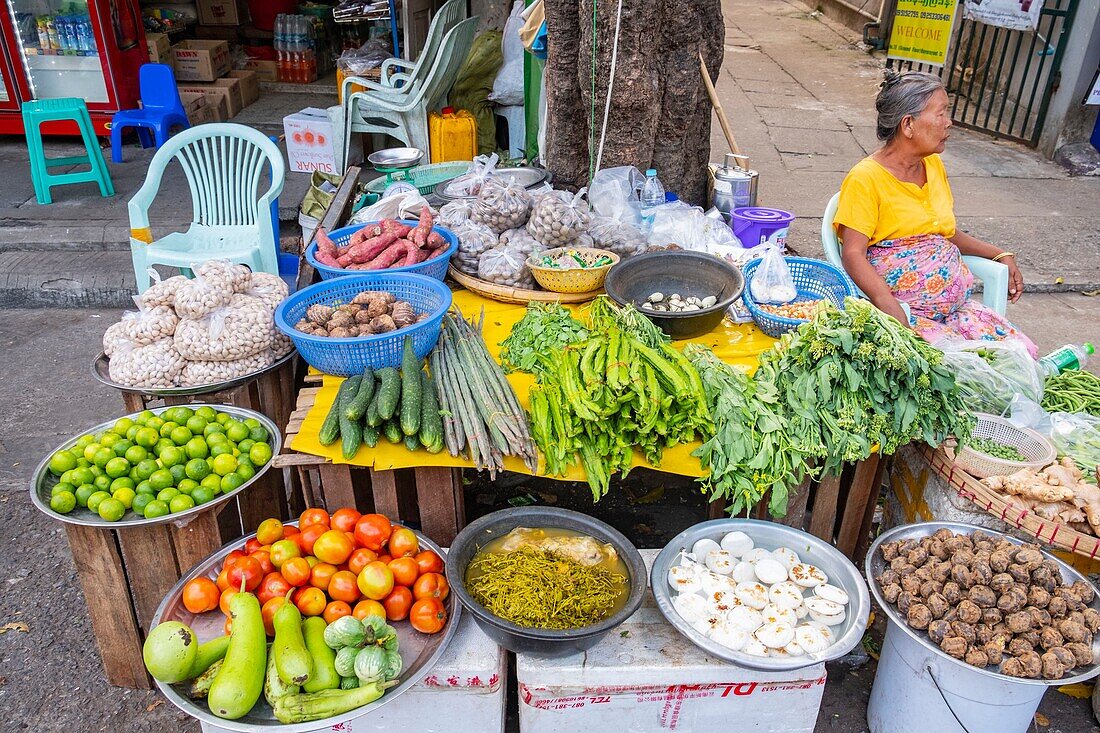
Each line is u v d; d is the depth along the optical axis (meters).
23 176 6.88
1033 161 7.67
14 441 3.98
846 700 2.66
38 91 7.49
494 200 3.59
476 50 6.55
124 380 2.84
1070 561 2.54
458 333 2.86
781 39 12.80
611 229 3.59
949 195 3.40
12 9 7.12
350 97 6.12
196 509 2.40
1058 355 3.29
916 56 8.98
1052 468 2.44
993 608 2.17
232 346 2.83
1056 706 2.63
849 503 2.87
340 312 2.82
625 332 2.59
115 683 2.67
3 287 5.39
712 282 3.17
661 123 4.11
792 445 2.43
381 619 2.06
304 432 2.51
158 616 2.20
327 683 2.00
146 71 7.18
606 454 2.43
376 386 2.56
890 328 2.53
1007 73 8.26
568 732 2.29
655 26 3.81
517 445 2.37
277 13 9.36
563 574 2.22
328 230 3.90
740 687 2.23
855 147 8.03
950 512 2.61
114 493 2.40
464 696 2.21
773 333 3.04
